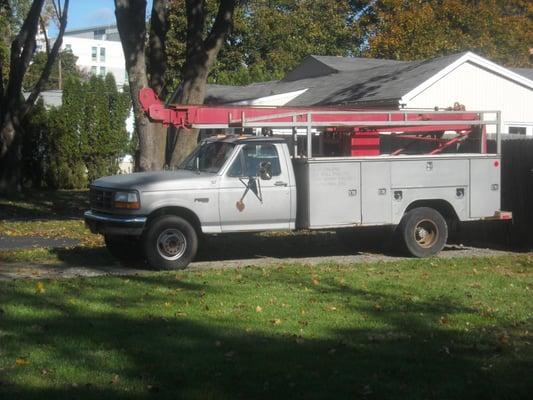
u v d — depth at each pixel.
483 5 39.06
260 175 12.53
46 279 10.87
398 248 13.78
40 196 29.25
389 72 25.47
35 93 28.81
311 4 46.03
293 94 27.47
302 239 15.74
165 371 6.50
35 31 28.06
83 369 6.52
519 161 14.57
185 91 18.44
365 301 9.51
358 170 13.06
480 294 10.05
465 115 14.40
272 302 9.35
